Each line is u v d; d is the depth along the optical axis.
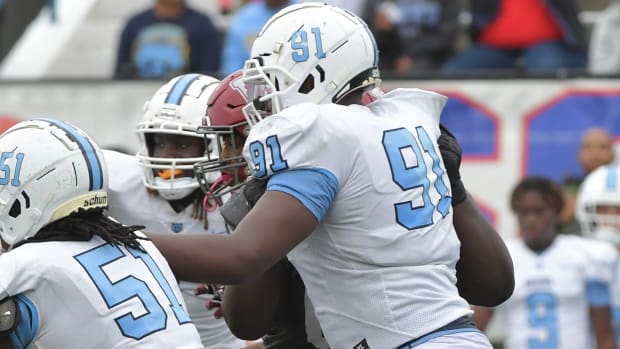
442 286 11.75
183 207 15.33
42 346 11.36
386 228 11.56
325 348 12.97
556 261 22.25
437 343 11.48
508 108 26.20
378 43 29.27
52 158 11.62
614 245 23.41
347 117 11.64
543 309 22.17
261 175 11.52
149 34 28.06
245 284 12.57
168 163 14.94
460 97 26.20
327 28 12.07
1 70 33.62
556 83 26.19
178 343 11.59
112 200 15.45
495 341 25.84
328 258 11.72
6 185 11.69
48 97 26.38
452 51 29.48
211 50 28.14
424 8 29.27
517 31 28.69
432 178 11.96
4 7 35.44
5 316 11.12
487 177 26.20
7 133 11.91
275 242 11.16
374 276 11.59
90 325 11.34
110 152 15.86
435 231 11.81
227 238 11.20
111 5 36.34
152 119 14.95
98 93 26.39
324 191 11.33
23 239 11.73
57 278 11.30
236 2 33.31
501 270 12.84
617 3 30.06
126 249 11.79
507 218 26.16
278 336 13.30
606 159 25.67
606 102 26.14
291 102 12.05
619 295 22.12
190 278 11.45
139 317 11.48
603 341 22.06
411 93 12.56
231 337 15.51
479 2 28.80
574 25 28.69
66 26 35.69
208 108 13.05
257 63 12.12
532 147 26.17
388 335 11.56
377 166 11.56
